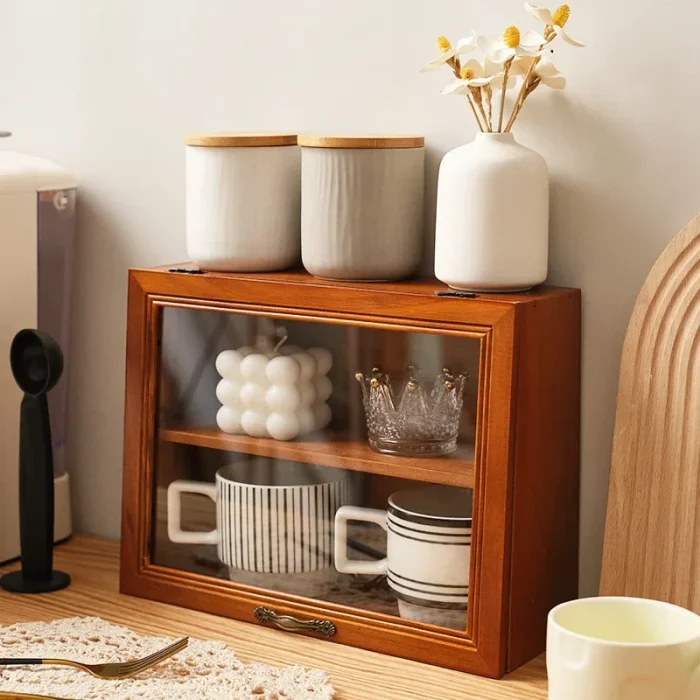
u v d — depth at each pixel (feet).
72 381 4.55
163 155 4.23
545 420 3.34
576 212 3.47
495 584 3.21
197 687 3.09
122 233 4.36
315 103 3.89
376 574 3.43
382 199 3.45
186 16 4.10
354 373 3.41
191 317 3.67
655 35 3.28
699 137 3.26
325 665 3.32
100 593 3.88
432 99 3.66
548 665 2.72
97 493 4.54
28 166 4.14
